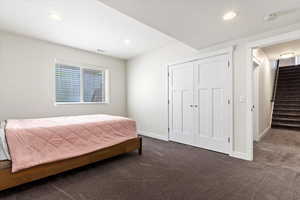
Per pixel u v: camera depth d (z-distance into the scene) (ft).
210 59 10.41
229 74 9.48
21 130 6.04
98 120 8.75
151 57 14.05
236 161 8.61
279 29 7.82
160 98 13.47
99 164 8.29
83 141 7.50
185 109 11.82
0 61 9.55
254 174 7.11
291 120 16.80
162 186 6.18
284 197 5.47
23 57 10.34
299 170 7.50
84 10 7.34
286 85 20.13
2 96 9.65
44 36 10.39
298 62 25.08
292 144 11.63
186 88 11.71
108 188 6.05
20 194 5.64
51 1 6.64
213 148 10.34
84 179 6.73
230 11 6.35
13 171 5.42
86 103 13.58
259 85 13.05
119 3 5.74
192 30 8.08
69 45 12.19
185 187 6.11
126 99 16.63
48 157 6.31
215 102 10.21
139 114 15.37
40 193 5.72
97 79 14.70
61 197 5.50
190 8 6.11
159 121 13.60
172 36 8.80
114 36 10.48
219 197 5.48
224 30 8.09
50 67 11.51
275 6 6.01
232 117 9.37
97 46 12.49
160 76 13.39
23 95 10.37
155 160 8.80
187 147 11.12
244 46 8.95
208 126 10.57
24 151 5.83
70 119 9.20
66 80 12.61
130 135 9.40
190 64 11.45
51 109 11.60
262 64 13.97
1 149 5.42
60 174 7.17
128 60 16.35
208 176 6.95
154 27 7.77
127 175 7.07
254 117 12.60
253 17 6.81
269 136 13.89
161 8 6.11
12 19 8.18
